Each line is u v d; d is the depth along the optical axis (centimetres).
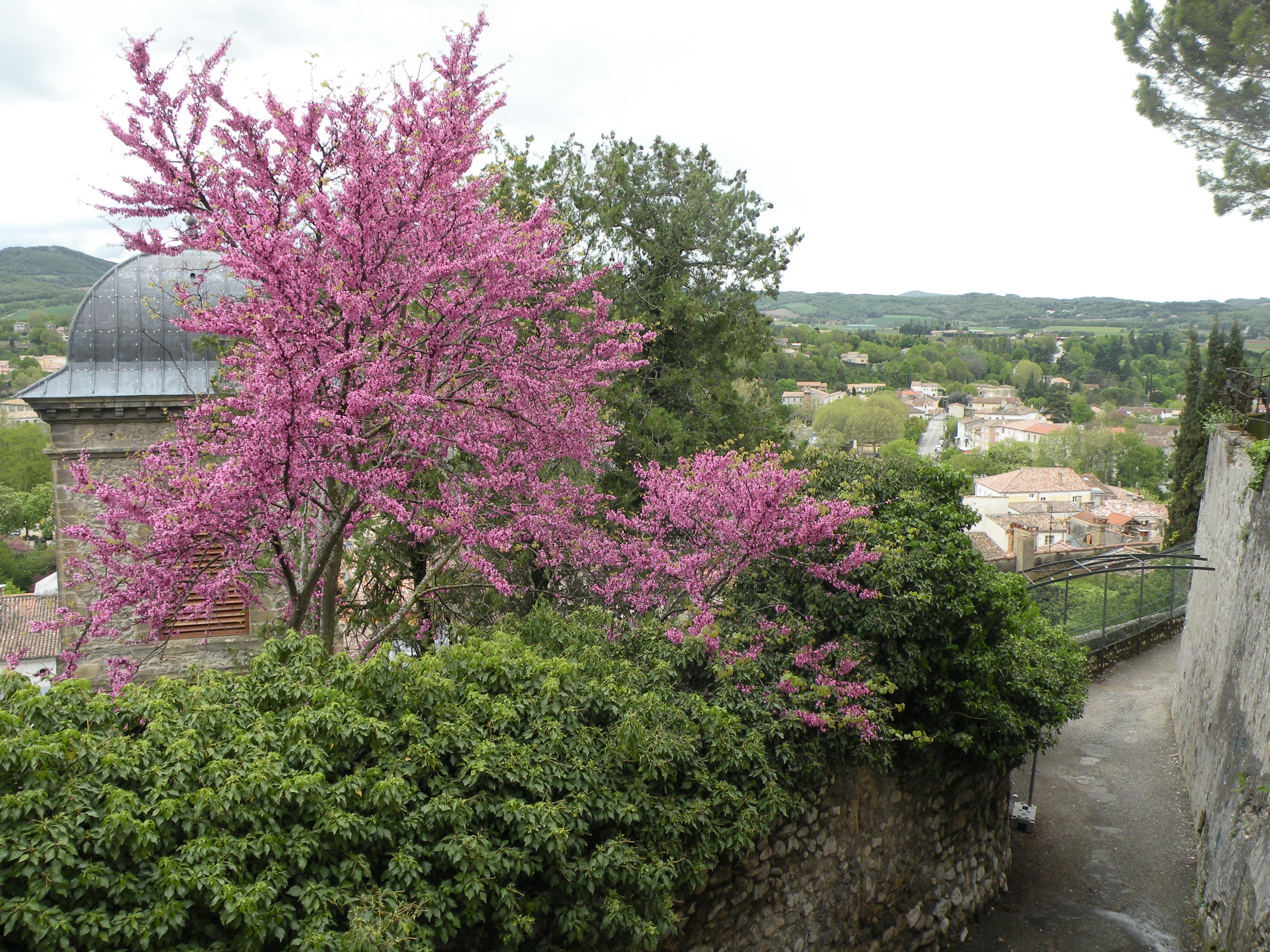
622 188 1927
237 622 1373
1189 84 1780
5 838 435
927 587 1025
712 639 908
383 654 655
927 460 1280
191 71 835
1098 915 1203
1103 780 1631
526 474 1040
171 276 1359
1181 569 1644
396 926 507
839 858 980
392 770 580
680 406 1953
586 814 647
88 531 821
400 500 988
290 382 738
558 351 1005
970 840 1212
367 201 797
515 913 588
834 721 901
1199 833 1362
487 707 659
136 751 506
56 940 418
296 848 507
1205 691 1566
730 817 769
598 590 1170
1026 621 1446
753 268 2000
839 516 977
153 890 459
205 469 841
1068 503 7269
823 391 15888
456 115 809
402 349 862
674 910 773
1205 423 2184
